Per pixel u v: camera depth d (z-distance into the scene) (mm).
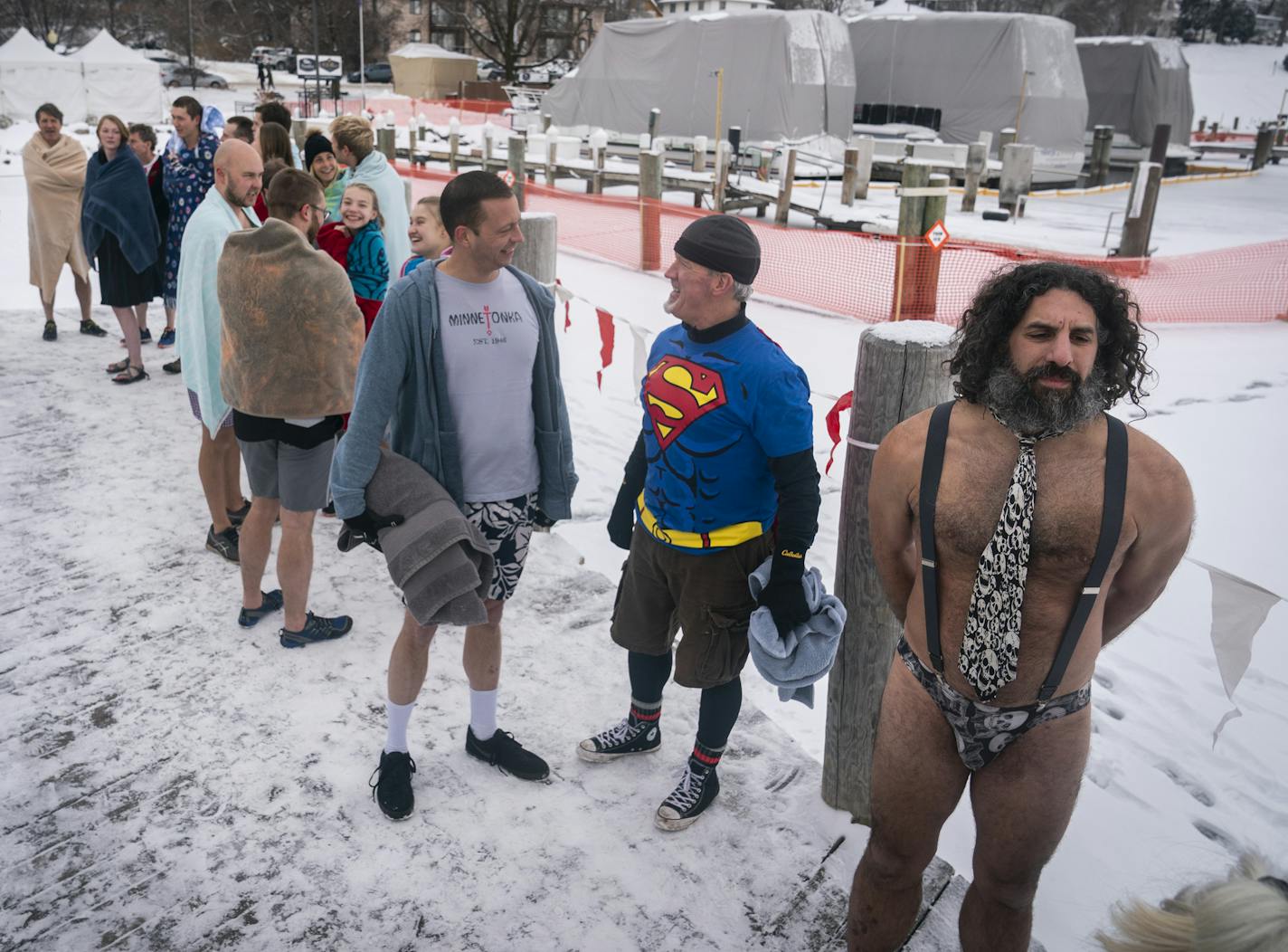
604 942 2355
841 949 2363
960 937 2182
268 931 2342
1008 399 1708
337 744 3035
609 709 3279
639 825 2758
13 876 2463
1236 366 8055
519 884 2523
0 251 11133
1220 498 5391
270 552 4289
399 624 3766
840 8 50812
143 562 4105
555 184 19797
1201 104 65688
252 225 3928
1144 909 1239
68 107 30203
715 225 2338
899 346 2355
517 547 2766
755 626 2314
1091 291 1705
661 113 21172
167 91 41750
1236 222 16844
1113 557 1735
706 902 2492
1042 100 20562
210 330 3791
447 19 62969
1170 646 4074
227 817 2705
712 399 2396
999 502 1757
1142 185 10812
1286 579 4516
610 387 7117
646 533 2664
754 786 2945
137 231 6016
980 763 1914
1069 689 1836
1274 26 87625
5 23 53062
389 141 17875
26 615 3662
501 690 3361
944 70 21000
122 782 2820
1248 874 1222
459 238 2480
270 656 3486
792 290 10305
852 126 20766
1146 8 61188
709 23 20188
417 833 2689
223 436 4027
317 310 3119
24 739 2977
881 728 2059
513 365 2596
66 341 7285
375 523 2566
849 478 2533
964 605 1828
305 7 58062
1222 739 3469
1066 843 2889
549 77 50562
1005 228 14312
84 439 5398
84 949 2262
